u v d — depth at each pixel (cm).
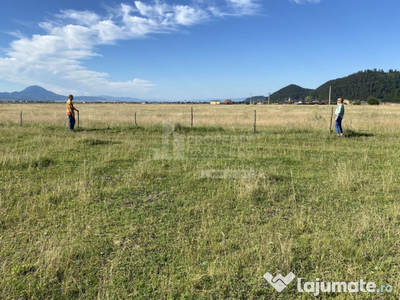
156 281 295
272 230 401
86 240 372
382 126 1452
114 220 432
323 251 342
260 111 3716
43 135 1242
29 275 300
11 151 862
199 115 2662
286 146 1042
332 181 625
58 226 414
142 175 650
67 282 286
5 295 270
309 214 446
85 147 981
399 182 605
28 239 375
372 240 369
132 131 1422
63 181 609
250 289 284
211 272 303
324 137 1196
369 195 532
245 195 528
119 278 299
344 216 446
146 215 451
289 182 619
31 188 562
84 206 482
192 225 418
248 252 339
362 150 941
